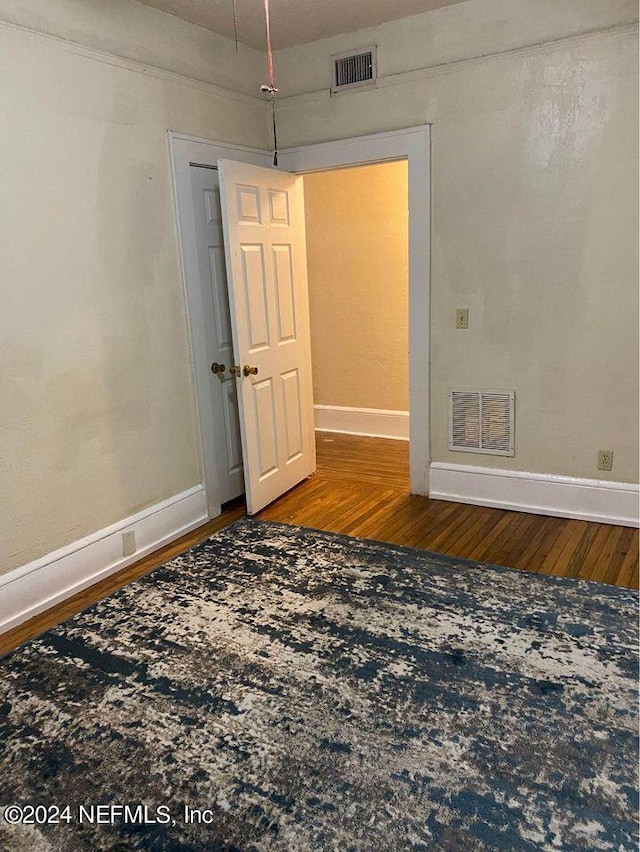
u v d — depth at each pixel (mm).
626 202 2980
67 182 2668
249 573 2908
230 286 3309
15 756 1837
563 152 3066
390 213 4871
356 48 3467
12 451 2557
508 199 3242
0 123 2393
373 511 3648
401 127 3438
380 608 2553
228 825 1582
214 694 2070
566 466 3400
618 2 2814
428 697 2016
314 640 2346
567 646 2254
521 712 1934
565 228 3139
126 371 3041
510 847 1493
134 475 3141
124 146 2916
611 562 2900
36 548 2693
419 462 3838
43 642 2422
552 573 2814
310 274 5301
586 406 3277
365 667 2178
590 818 1564
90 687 2135
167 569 2982
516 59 3076
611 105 2924
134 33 2916
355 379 5348
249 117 3688
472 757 1767
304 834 1547
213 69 3387
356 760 1770
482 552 3055
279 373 3805
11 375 2523
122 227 2945
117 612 2611
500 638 2314
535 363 3357
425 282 3547
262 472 3695
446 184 3379
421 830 1544
